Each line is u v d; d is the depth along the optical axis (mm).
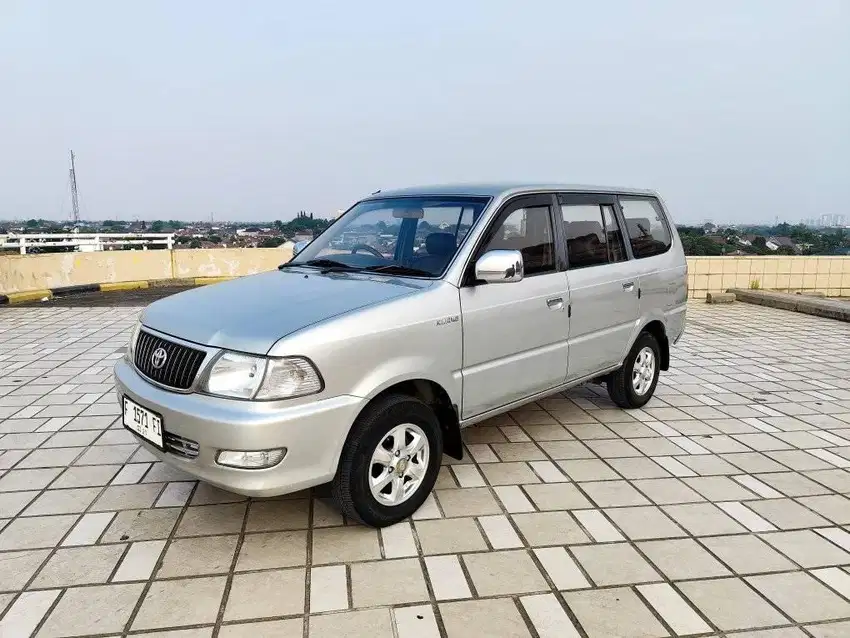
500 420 5012
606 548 3082
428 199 4141
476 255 3617
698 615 2582
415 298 3256
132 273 14477
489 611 2574
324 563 2898
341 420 2887
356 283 3523
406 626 2471
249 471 2729
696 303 12289
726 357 7504
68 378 6016
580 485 3797
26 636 2393
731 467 4129
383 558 2947
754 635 2467
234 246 15773
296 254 4652
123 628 2443
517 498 3604
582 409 5309
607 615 2566
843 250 13797
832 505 3605
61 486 3670
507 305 3723
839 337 8836
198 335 2975
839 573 2916
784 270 12820
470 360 3533
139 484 3701
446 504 3512
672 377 6516
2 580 2746
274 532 3174
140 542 3066
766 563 2984
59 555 2947
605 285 4539
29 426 4664
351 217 4492
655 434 4723
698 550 3084
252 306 3186
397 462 3174
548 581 2793
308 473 2836
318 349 2812
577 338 4352
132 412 3186
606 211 4773
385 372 3051
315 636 2404
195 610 2553
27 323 9031
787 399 5730
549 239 4176
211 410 2746
